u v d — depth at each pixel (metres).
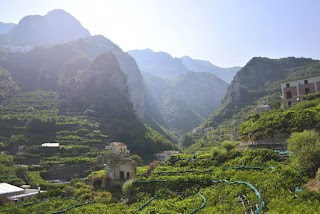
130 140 140.12
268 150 42.75
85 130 134.00
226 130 135.25
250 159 42.25
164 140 152.38
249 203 27.52
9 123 131.25
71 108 161.88
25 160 106.31
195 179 40.44
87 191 51.16
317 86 75.38
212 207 30.30
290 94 79.69
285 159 39.75
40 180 86.69
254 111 137.75
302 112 48.62
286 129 46.88
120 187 50.19
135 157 107.62
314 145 32.75
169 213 32.56
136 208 38.09
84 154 113.00
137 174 56.16
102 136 132.62
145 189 43.78
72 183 61.81
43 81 199.25
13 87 179.75
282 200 25.08
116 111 163.12
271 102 144.38
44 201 49.75
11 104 160.25
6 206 50.12
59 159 106.19
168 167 50.19
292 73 187.25
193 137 170.00
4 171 88.75
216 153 49.12
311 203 22.98
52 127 132.12
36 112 151.88
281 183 29.56
